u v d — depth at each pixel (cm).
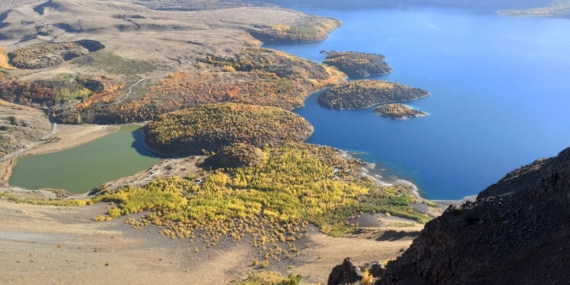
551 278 2244
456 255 2584
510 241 2552
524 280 2300
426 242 2847
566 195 2677
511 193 2903
